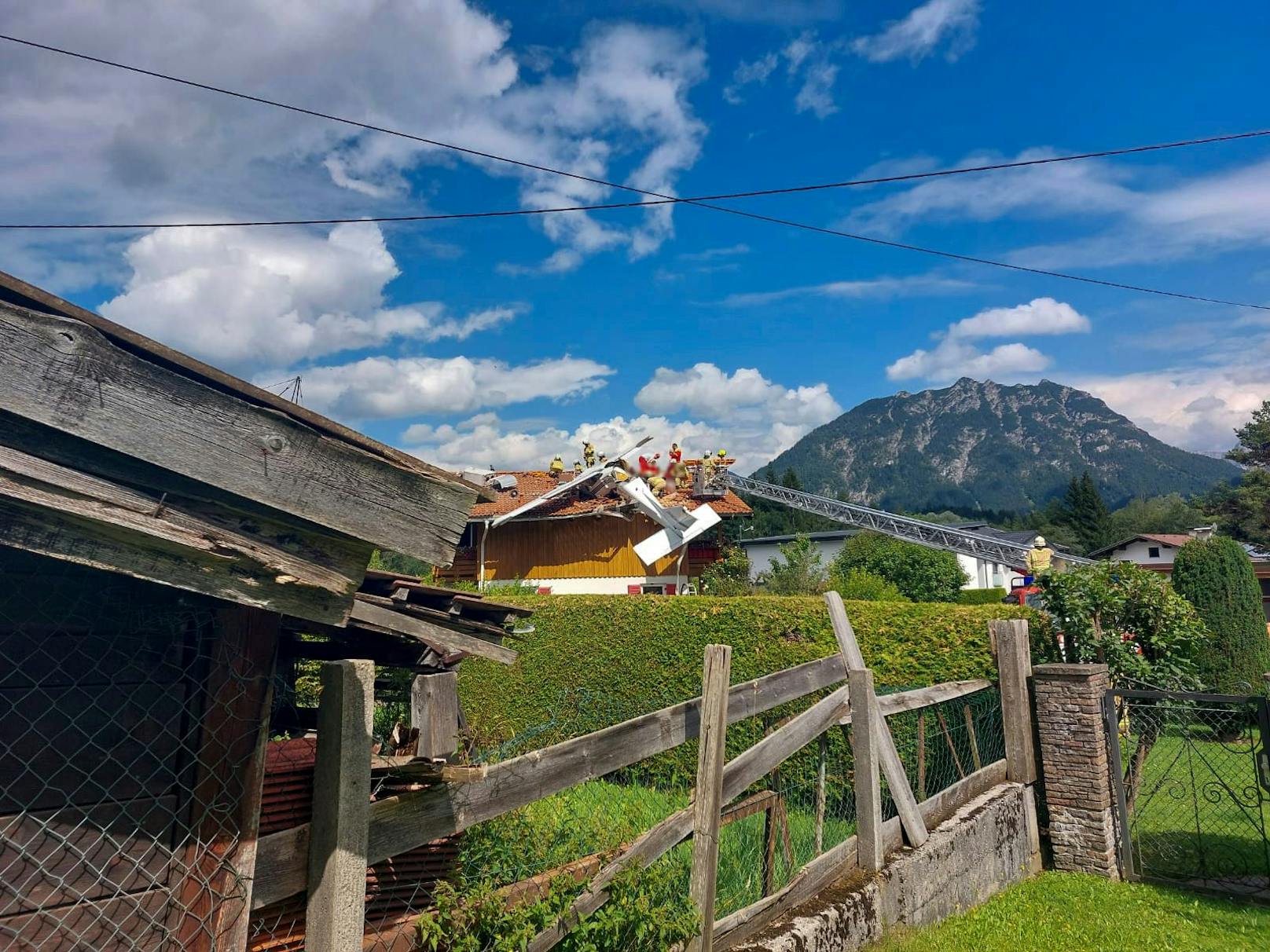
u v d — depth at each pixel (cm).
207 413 208
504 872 391
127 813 227
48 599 221
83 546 188
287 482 218
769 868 541
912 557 3406
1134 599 870
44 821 215
